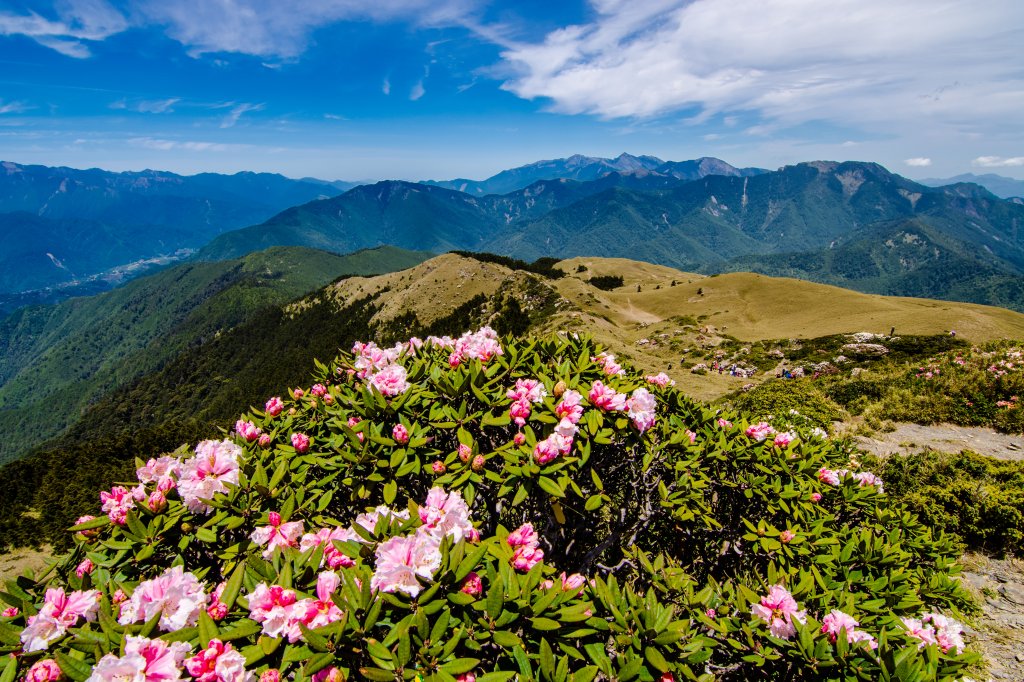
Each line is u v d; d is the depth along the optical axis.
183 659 2.62
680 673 3.07
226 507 3.82
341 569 3.03
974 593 7.07
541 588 3.12
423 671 2.60
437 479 4.00
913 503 8.92
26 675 2.70
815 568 4.34
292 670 2.77
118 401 198.62
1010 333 51.41
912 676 3.11
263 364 176.88
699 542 5.52
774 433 6.28
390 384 4.68
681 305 120.75
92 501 54.62
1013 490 8.61
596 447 4.78
